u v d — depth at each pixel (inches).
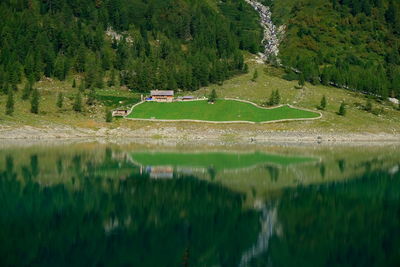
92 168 4215.1
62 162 4456.2
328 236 2252.7
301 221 2527.1
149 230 2325.3
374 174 4072.3
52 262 1833.2
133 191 3272.6
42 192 3169.3
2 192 3132.4
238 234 2288.4
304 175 4010.8
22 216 2536.9
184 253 1998.0
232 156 5182.1
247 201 2999.5
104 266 1808.6
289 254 1985.7
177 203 2923.2
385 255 1975.9
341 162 4773.6
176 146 5999.0
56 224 2385.6
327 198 3095.5
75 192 3193.9
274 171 4200.3
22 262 1823.3
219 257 1948.8
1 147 5383.9
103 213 2635.3
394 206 2871.6
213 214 2662.4
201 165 4515.3
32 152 5054.1
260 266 1846.7
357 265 1840.6
